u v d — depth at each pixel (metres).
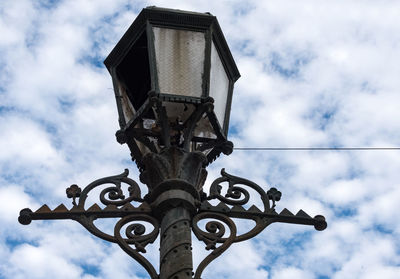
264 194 6.20
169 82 6.30
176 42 6.60
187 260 5.43
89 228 5.80
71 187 6.04
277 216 6.08
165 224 5.70
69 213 5.88
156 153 6.05
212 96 6.52
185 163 5.98
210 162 6.62
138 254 5.62
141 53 7.07
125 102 6.84
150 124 6.99
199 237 5.76
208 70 6.40
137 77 7.11
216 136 6.54
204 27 6.73
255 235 5.92
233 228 5.88
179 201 5.79
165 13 6.70
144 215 5.86
